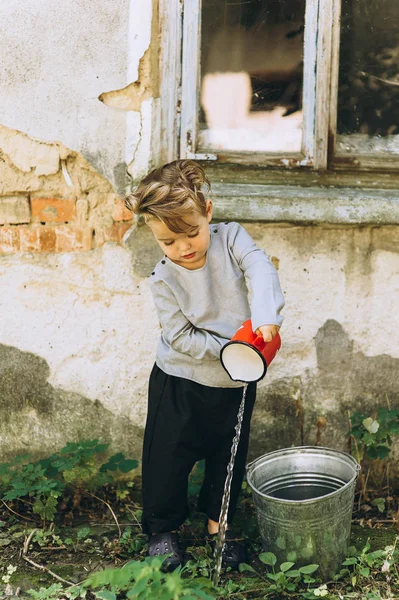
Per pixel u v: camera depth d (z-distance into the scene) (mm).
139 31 2855
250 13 2941
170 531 2621
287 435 3131
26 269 3004
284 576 2416
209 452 2604
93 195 2971
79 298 3018
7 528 2824
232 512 2670
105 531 2828
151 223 2227
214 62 2959
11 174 2945
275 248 3010
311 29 2953
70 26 2848
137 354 3051
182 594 2158
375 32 3008
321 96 2982
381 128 3078
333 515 2436
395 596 2402
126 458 3109
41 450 3111
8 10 2832
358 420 3045
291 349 3084
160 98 2932
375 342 3115
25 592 2445
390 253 3062
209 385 2461
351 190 3043
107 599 2201
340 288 3066
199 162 2990
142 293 3020
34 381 3066
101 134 2918
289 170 3043
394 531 2842
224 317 2449
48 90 2887
